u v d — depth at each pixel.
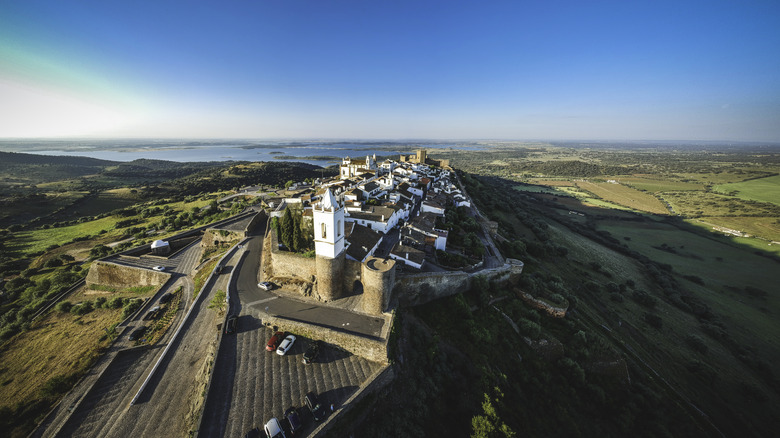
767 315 81.25
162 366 34.94
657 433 41.34
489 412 35.69
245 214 89.50
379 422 31.64
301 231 50.66
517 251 79.81
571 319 56.69
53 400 32.91
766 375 58.31
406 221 78.75
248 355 34.06
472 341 46.00
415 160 186.25
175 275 60.16
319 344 35.69
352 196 78.12
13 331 50.78
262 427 26.67
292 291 45.50
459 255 61.22
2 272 81.19
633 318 69.94
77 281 68.19
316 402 28.27
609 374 48.31
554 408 42.16
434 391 36.78
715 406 49.38
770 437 45.44
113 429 28.36
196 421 27.03
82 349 42.03
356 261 44.03
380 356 34.09
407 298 47.06
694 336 65.00
